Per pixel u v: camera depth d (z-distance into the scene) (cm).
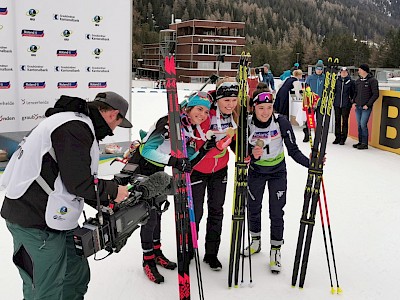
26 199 187
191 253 319
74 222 198
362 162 677
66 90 532
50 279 196
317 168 279
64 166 181
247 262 323
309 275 305
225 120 286
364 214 434
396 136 745
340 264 323
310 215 281
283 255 336
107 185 197
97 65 553
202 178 292
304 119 807
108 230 199
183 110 274
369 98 762
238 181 279
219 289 282
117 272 304
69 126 183
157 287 285
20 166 186
